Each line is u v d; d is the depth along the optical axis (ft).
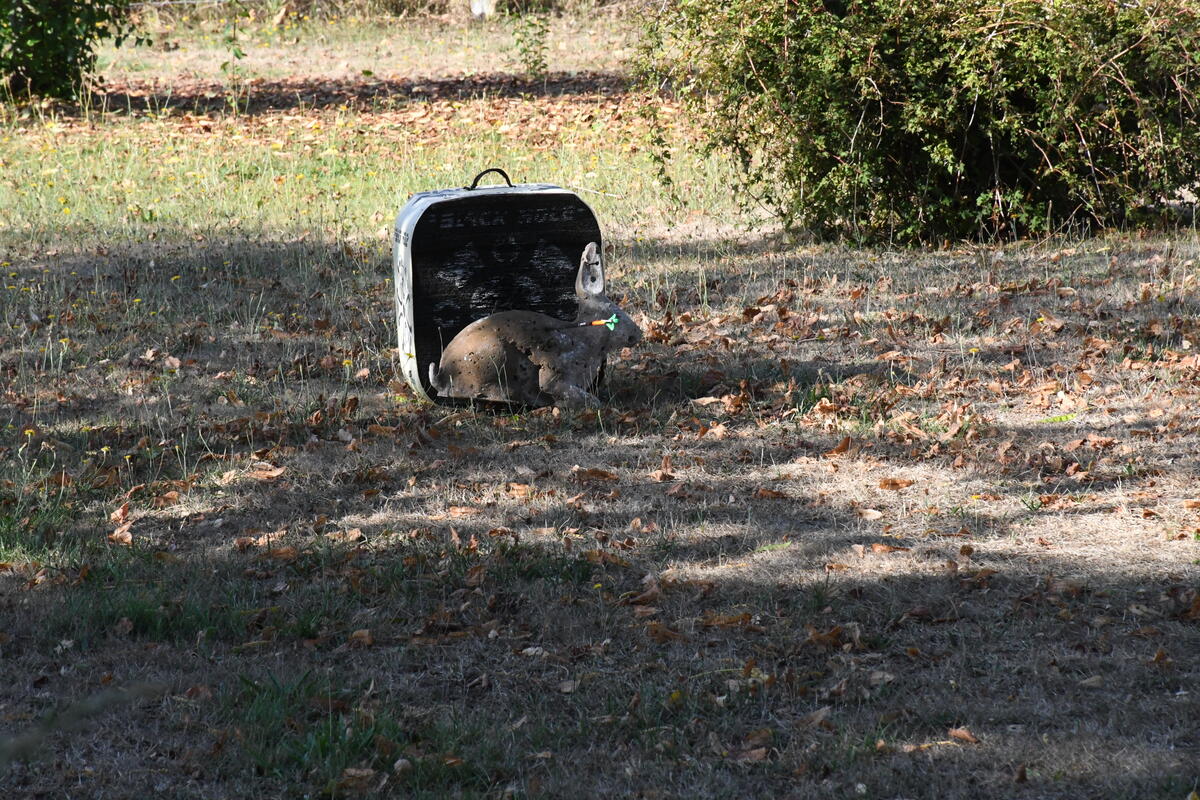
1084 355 35.99
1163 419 30.78
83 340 40.63
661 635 21.25
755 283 45.52
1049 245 49.03
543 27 98.63
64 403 34.50
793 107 47.47
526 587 23.26
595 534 25.54
